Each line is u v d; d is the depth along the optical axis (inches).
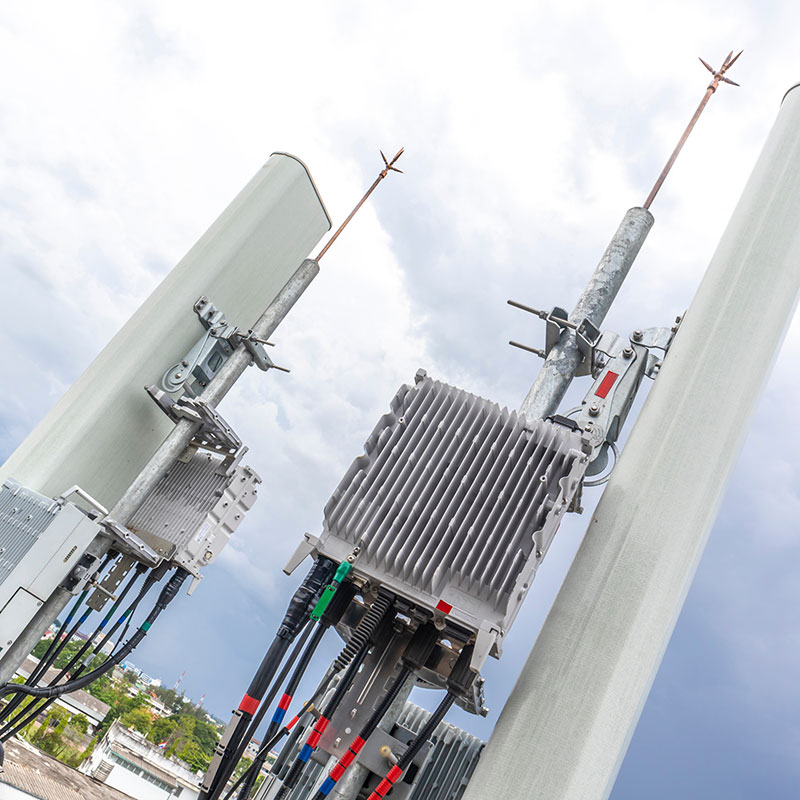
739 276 179.9
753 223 186.5
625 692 143.5
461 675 149.0
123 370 243.3
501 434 158.2
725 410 165.6
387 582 145.4
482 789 139.6
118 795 513.7
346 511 151.0
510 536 146.1
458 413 162.2
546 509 145.4
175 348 254.2
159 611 217.6
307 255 303.6
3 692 196.7
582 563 157.9
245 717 140.9
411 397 168.2
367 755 155.3
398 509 152.0
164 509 230.2
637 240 216.4
